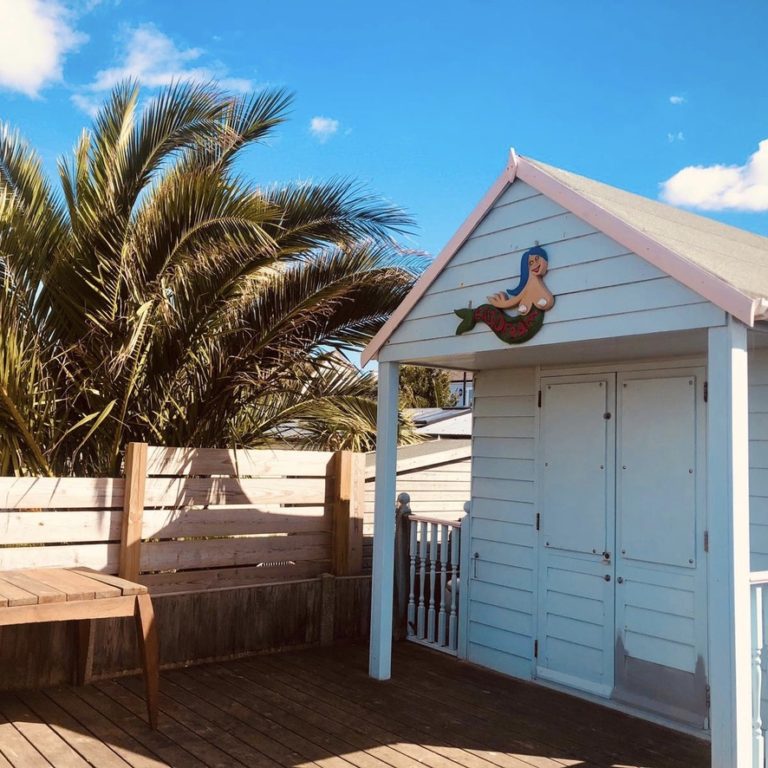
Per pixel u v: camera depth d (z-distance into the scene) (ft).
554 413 19.51
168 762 13.79
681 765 14.23
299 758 14.12
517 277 16.40
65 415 20.35
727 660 11.93
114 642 18.52
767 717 12.92
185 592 19.80
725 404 12.30
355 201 22.15
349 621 22.93
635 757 14.56
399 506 23.97
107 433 21.08
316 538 22.80
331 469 23.20
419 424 41.81
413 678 19.34
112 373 19.98
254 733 15.30
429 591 24.38
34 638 17.61
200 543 20.34
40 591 14.44
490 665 20.51
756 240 21.31
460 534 21.98
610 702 17.51
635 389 17.76
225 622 20.42
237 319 21.72
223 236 19.30
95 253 20.04
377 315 23.45
